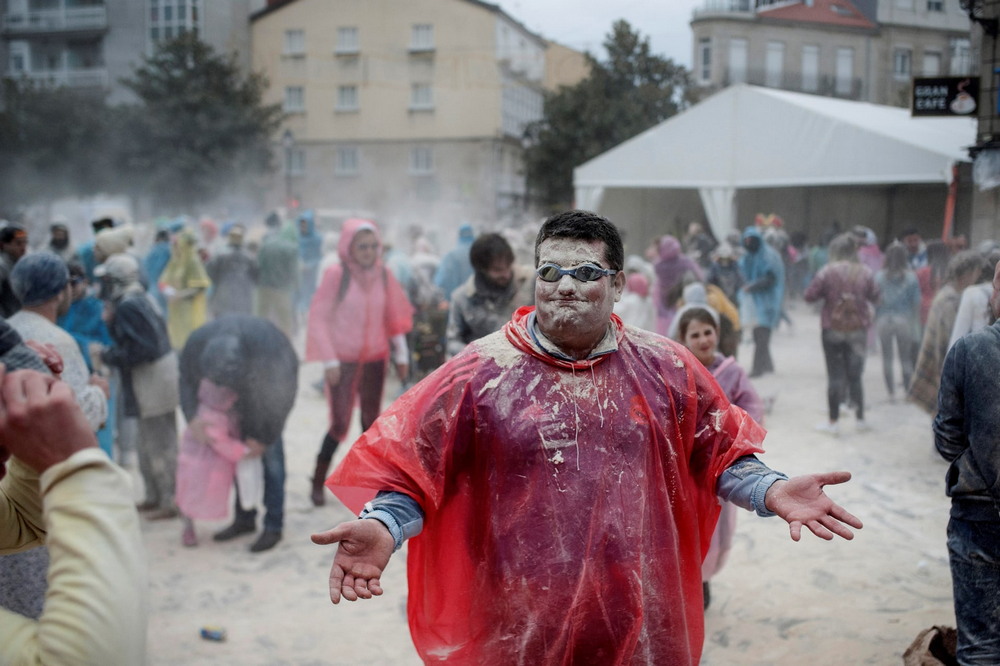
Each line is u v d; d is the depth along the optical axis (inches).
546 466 90.0
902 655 153.3
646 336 97.7
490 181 1561.3
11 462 64.9
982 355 112.1
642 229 967.6
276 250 474.0
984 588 114.6
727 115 740.7
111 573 51.8
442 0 1531.7
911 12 811.4
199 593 194.2
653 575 91.4
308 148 1611.7
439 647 95.7
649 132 789.2
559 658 89.4
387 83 1561.3
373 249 247.6
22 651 51.4
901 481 261.4
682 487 95.0
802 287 706.8
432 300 383.2
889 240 844.0
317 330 245.8
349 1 1541.6
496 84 1539.1
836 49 928.3
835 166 660.7
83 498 52.8
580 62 1747.0
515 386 92.0
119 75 1366.9
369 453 92.9
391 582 203.2
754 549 212.5
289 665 162.2
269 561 212.8
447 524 94.9
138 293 229.1
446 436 92.6
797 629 169.0
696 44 1085.8
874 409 359.9
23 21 1369.3
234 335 208.8
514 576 90.0
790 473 270.8
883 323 368.8
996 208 359.9
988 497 113.4
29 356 78.7
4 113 1216.8
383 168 1592.0
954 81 365.4
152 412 233.5
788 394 391.5
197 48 1232.2
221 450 212.5
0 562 102.4
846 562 201.9
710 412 97.0
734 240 610.9
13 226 251.1
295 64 1558.8
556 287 90.5
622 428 91.7
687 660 92.9
